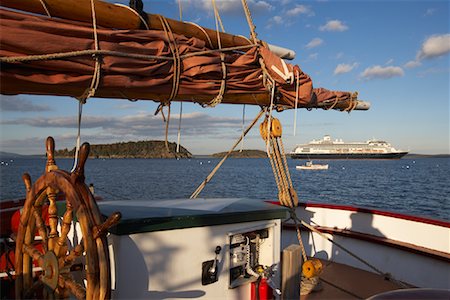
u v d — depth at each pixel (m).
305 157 153.88
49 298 2.56
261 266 3.36
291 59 4.15
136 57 2.47
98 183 44.47
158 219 2.64
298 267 3.35
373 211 5.25
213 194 34.75
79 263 2.89
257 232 3.45
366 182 54.97
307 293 4.27
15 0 2.28
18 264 2.86
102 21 2.62
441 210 26.89
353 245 5.34
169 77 2.71
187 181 49.38
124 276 2.53
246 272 3.27
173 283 2.77
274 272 3.47
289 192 4.36
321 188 45.94
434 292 1.65
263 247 3.49
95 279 2.11
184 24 3.11
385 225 5.10
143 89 2.60
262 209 3.32
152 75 2.64
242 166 126.25
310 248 5.79
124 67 2.46
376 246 5.08
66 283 2.38
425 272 4.53
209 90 2.98
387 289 4.44
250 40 3.64
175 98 2.96
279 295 3.41
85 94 2.44
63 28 2.26
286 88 3.52
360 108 4.64
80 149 2.31
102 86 2.39
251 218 3.20
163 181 49.03
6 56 2.06
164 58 2.65
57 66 2.20
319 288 4.37
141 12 2.83
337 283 4.61
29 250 2.78
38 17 2.27
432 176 68.25
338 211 5.65
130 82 2.49
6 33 2.03
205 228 2.92
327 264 5.37
